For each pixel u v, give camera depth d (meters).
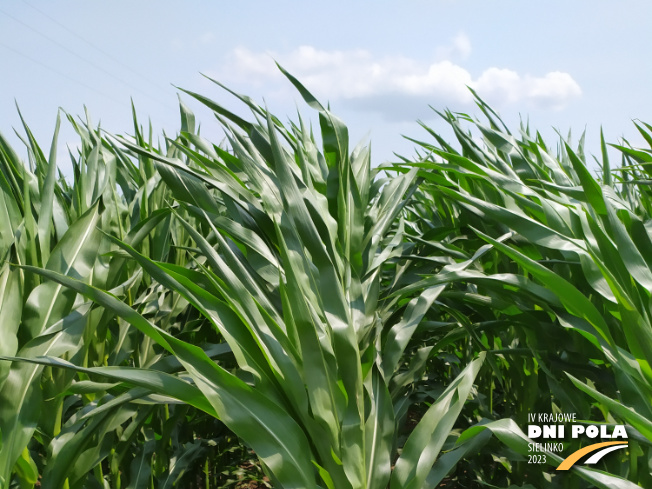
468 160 1.87
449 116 2.23
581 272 1.73
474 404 2.14
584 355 1.69
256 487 2.50
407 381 1.80
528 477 1.82
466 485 2.23
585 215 1.55
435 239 2.33
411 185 2.30
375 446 1.27
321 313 1.30
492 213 1.63
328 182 1.59
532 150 2.16
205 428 2.40
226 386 1.06
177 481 1.99
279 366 1.12
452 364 3.00
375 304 1.65
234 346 1.11
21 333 1.35
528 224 1.57
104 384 1.28
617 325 1.63
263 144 1.55
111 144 2.33
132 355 1.95
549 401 1.92
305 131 1.83
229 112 1.58
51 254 1.48
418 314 1.62
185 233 2.40
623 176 2.94
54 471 1.22
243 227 1.50
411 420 3.25
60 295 1.41
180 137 2.47
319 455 1.14
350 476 1.10
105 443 1.41
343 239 1.55
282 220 1.33
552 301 1.53
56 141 1.64
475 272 1.67
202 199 1.58
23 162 1.81
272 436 1.04
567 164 2.59
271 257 1.44
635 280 1.33
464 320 1.92
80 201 1.78
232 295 1.21
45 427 1.40
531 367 1.94
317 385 1.10
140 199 2.18
